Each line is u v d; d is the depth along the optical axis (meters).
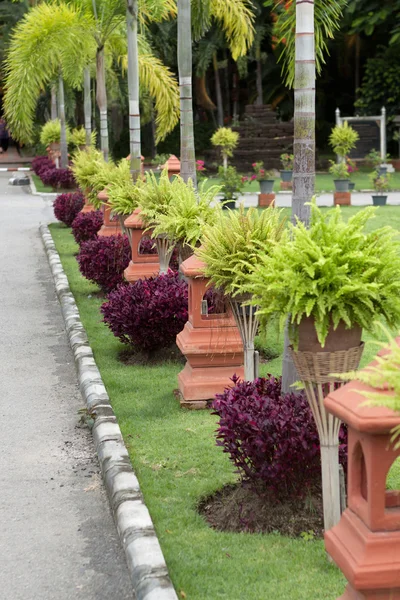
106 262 9.93
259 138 35.50
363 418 2.48
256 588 3.40
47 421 5.79
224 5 13.02
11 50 13.61
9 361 7.50
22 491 4.60
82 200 17.39
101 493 4.55
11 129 13.66
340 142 27.39
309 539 3.85
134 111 10.99
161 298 7.06
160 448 5.10
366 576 2.56
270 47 38.09
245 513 4.11
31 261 13.60
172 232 7.09
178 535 3.93
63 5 13.73
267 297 3.66
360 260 3.52
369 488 2.58
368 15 33.88
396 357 2.47
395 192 25.64
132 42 10.90
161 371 6.94
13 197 25.95
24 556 3.85
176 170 11.27
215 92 42.69
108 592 3.50
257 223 5.11
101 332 8.40
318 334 3.43
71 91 29.34
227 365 5.97
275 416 4.04
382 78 36.41
